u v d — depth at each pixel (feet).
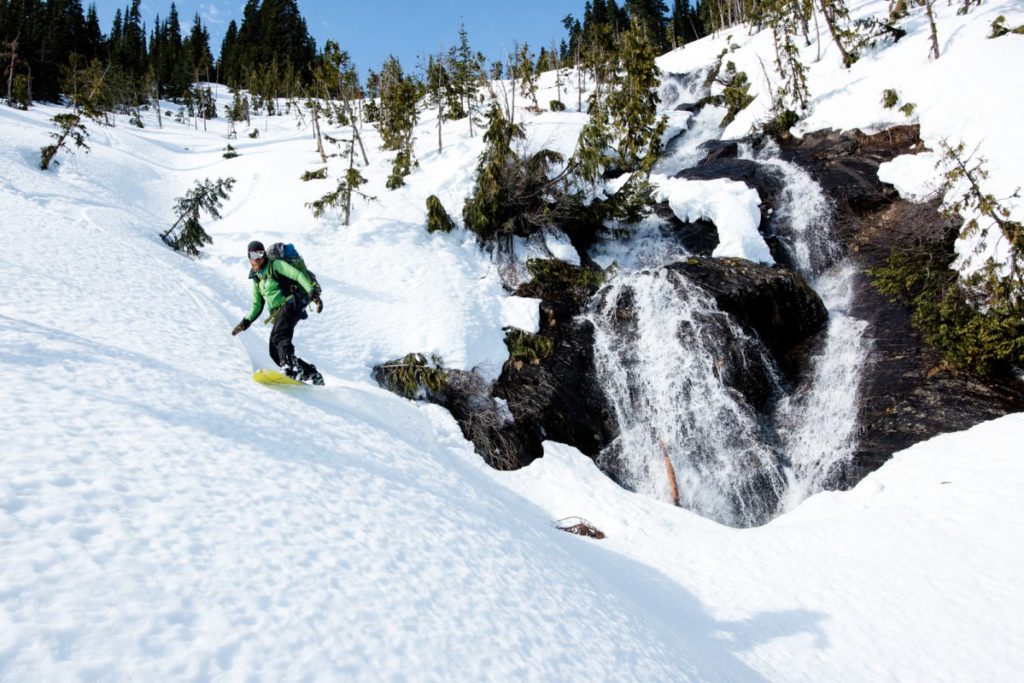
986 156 42.52
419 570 10.82
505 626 10.35
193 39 275.39
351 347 32.83
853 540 22.53
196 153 103.30
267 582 8.39
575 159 48.75
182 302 27.78
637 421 37.17
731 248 46.78
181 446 12.01
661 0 208.54
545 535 19.71
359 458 16.15
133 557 7.70
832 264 47.03
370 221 47.29
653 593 19.19
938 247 40.09
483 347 36.52
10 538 7.07
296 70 217.97
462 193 51.96
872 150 55.93
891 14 81.46
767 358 39.22
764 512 32.78
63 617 6.13
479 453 30.17
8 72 127.85
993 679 15.28
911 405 33.14
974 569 19.35
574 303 42.96
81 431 11.12
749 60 96.99
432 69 87.20
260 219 50.06
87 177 56.54
